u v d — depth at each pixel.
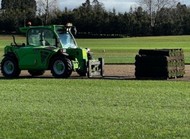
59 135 10.44
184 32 120.44
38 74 26.80
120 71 29.11
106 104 14.56
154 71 23.62
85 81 21.84
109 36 115.88
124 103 14.76
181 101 15.13
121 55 47.75
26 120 12.00
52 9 121.06
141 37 107.12
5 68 25.70
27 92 17.48
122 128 11.07
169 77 23.62
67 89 18.41
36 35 25.75
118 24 116.69
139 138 10.14
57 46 25.30
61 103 14.76
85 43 81.88
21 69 25.42
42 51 24.92
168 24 120.00
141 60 23.83
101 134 10.52
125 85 20.00
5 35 109.38
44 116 12.52
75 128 11.10
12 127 11.21
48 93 17.16
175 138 10.15
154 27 120.31
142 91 17.77
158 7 128.25
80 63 25.00
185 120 11.95
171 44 76.00
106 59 40.81
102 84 20.39
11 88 18.81
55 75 24.64
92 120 11.98
